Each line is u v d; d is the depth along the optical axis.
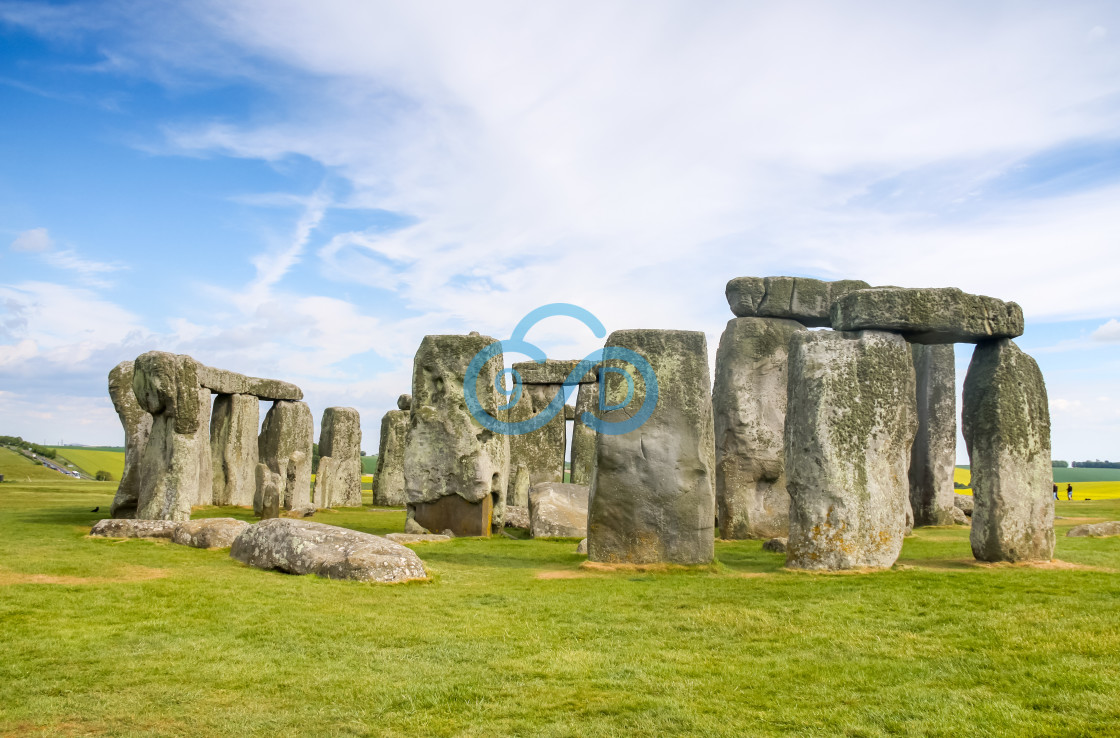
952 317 9.59
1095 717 4.32
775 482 14.19
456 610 6.77
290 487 18.16
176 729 4.14
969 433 10.32
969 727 4.21
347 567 7.93
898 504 9.28
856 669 5.21
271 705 4.48
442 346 14.35
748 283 14.54
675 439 9.44
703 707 4.52
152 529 10.84
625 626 6.30
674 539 9.33
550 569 9.32
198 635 5.77
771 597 7.42
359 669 5.11
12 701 4.43
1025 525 9.90
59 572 8.02
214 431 19.34
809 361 9.35
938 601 7.16
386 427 23.22
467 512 13.83
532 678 5.00
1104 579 8.34
